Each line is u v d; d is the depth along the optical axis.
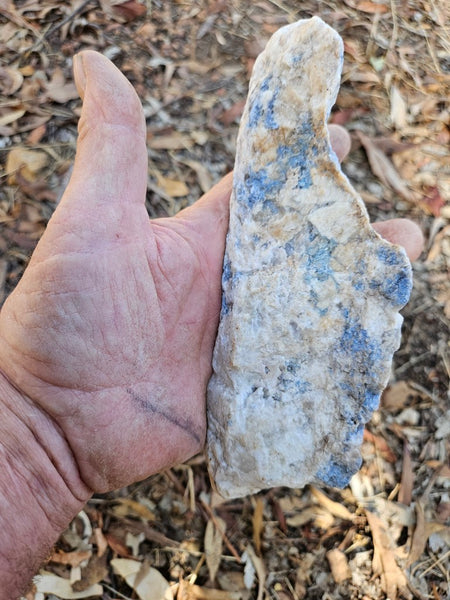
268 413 0.19
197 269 0.21
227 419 0.20
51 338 0.17
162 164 0.31
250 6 0.35
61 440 0.19
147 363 0.20
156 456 0.20
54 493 0.19
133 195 0.19
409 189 0.32
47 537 0.19
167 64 0.33
